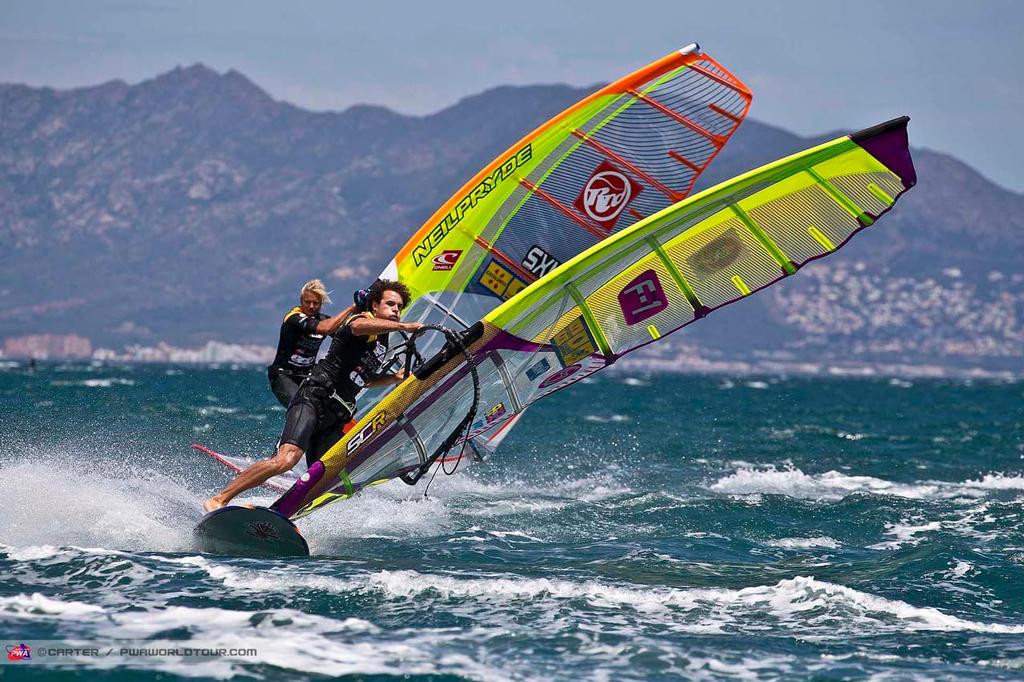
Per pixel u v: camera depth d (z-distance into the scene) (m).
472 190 48.22
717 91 45.84
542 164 47.84
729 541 40.12
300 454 36.62
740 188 37.56
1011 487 57.69
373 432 38.03
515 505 47.09
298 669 24.27
